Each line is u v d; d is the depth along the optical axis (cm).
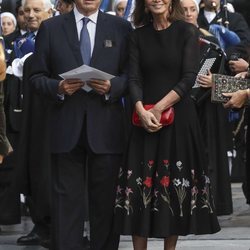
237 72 1759
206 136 1847
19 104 1866
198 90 1727
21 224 2059
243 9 2747
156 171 1422
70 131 1466
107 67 1471
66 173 1480
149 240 1808
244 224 1972
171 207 1421
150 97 1431
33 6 1848
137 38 1447
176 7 1442
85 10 1478
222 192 1858
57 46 1481
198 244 1748
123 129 1487
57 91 1446
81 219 1488
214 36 1906
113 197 1475
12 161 1858
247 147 1484
